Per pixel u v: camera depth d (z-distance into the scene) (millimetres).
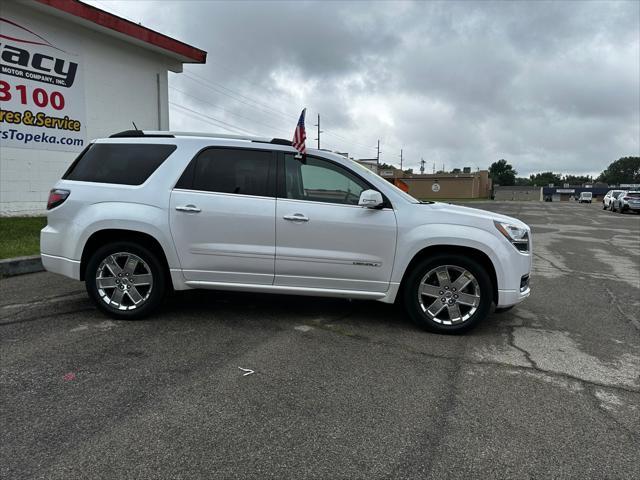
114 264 4812
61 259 4855
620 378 3742
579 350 4355
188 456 2582
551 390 3498
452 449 2717
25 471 2412
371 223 4621
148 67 14055
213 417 2992
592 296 6598
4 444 2643
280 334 4562
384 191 4738
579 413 3160
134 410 3053
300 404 3193
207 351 4082
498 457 2650
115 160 4926
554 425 3002
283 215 4637
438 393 3408
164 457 2566
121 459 2537
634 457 2676
